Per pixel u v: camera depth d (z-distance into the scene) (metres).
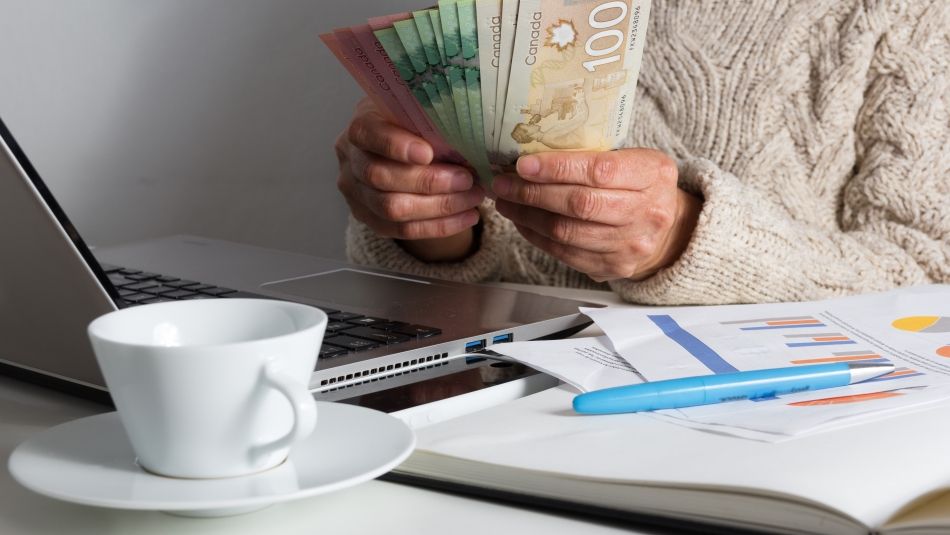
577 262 0.87
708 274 0.88
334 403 0.51
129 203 1.71
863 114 1.15
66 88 1.67
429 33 0.67
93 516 0.42
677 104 1.22
